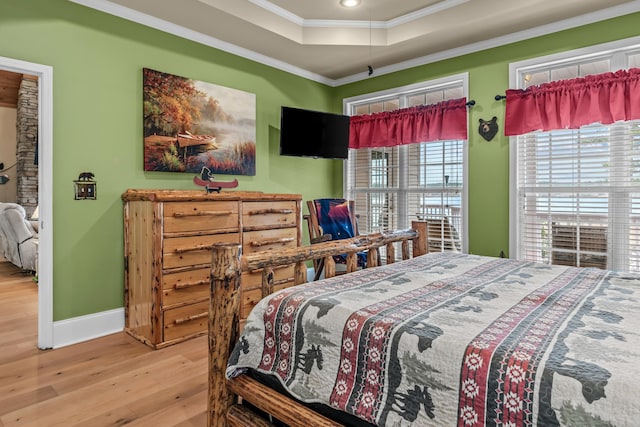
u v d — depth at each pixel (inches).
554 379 33.9
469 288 64.1
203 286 116.3
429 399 40.0
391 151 174.2
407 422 40.5
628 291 62.8
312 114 162.9
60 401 78.4
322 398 47.3
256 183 159.3
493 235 142.1
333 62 166.7
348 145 174.7
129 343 110.3
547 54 129.4
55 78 105.3
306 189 182.5
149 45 124.7
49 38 104.2
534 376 34.9
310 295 58.0
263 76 160.4
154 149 125.3
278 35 138.8
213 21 128.0
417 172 165.5
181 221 110.8
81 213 111.0
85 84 111.0
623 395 31.0
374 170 181.8
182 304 111.3
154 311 106.0
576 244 127.0
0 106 279.6
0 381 86.7
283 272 139.6
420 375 41.0
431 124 152.9
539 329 44.3
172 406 77.0
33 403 77.6
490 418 36.0
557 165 130.0
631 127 116.5
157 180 127.5
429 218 161.0
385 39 146.6
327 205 143.0
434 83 156.8
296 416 48.6
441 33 136.0
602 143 121.6
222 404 57.2
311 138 162.4
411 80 164.2
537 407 33.8
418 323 46.2
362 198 187.2
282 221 140.3
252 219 129.9
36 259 191.3
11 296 158.9
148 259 108.4
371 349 45.2
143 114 123.2
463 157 148.9
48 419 72.1
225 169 145.6
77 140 109.7
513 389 35.4
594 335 42.4
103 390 83.0
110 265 117.5
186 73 134.4
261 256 62.1
